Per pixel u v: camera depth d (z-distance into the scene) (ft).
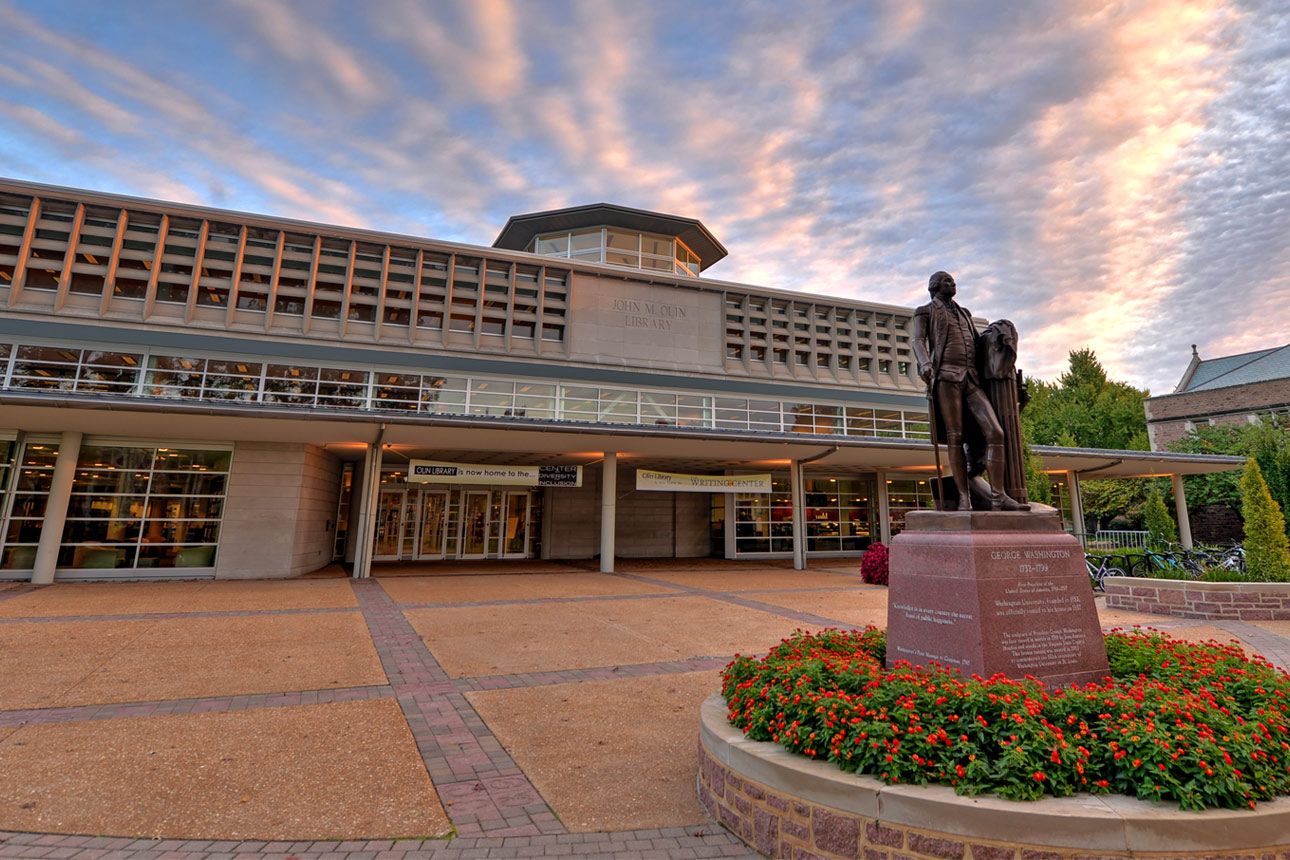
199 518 54.75
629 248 102.68
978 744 11.37
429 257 80.84
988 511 16.56
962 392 18.38
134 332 66.74
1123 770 10.74
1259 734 11.08
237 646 27.89
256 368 71.10
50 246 65.72
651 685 22.67
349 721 18.52
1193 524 109.40
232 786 14.11
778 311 99.25
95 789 13.79
